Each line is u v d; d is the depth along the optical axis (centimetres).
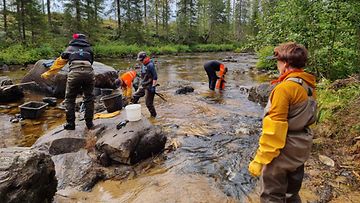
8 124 657
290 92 214
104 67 1052
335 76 875
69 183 373
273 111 218
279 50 229
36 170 291
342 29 783
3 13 2622
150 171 412
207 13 5250
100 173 397
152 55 3062
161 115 705
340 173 390
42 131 614
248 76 1359
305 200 332
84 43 501
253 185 377
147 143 447
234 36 5494
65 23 3181
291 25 878
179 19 4544
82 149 456
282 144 215
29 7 2542
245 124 638
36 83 985
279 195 236
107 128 490
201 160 451
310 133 228
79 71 472
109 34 3975
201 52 3809
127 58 2662
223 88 1052
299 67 224
